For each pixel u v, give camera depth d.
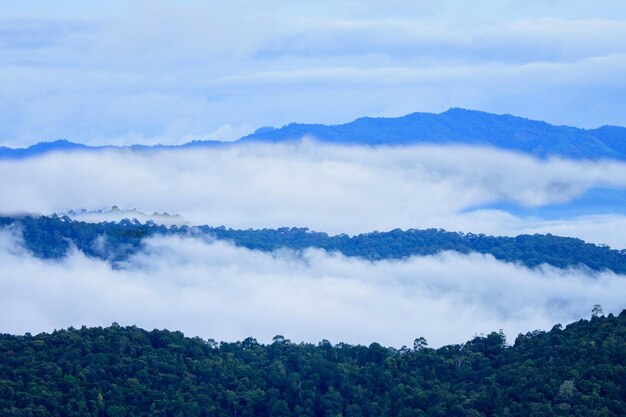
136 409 166.88
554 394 147.50
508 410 147.75
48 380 168.88
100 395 166.88
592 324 169.38
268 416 169.38
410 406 160.88
